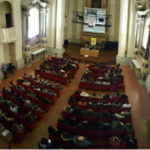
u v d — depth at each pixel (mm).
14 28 17156
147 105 14961
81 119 12242
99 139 11273
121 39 20844
